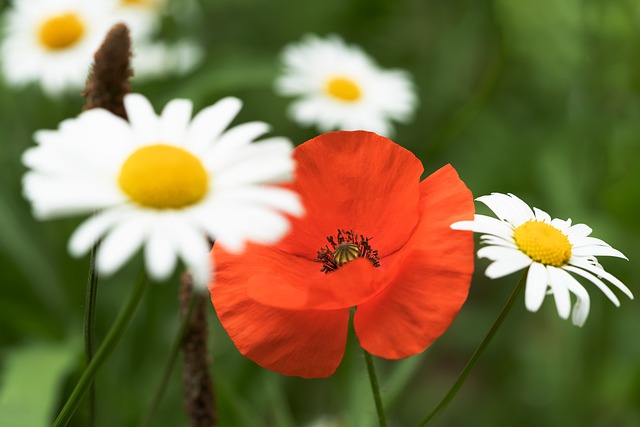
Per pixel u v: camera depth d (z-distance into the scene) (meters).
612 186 0.65
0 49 0.71
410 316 0.41
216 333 0.62
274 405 0.56
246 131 0.41
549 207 0.71
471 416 0.72
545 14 0.69
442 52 0.85
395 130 0.83
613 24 0.68
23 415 0.51
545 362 0.70
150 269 0.38
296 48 0.74
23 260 0.63
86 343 0.43
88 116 0.41
